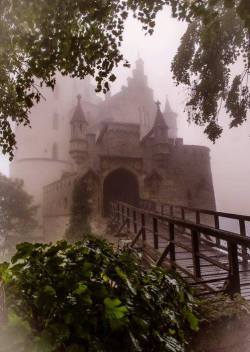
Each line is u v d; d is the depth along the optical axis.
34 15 4.13
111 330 2.19
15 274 2.17
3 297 2.07
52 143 44.47
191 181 26.88
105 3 4.11
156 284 2.85
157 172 25.59
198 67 11.20
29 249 2.35
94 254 2.59
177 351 2.42
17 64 4.70
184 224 5.15
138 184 24.97
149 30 4.41
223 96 11.47
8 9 4.12
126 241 10.13
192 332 3.01
